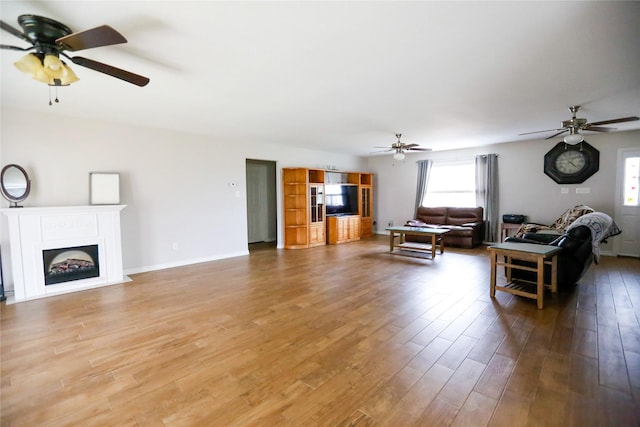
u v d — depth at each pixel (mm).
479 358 2262
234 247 6070
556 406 1737
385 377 2041
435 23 1953
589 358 2240
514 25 1980
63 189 4129
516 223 6570
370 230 8812
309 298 3598
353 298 3584
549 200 6395
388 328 2783
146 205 4906
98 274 4199
